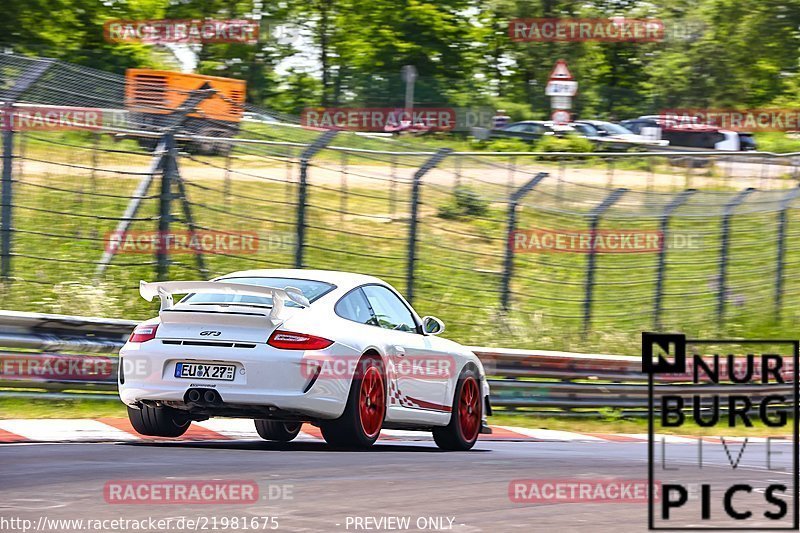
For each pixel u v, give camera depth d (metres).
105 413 40.53
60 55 139.75
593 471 27.33
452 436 34.44
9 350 41.50
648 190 93.69
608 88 164.25
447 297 63.19
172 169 54.28
